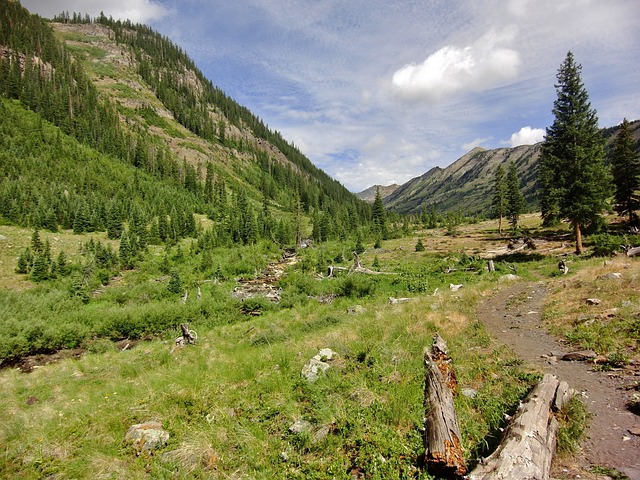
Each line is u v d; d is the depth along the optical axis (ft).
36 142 324.39
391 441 17.89
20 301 107.55
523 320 41.96
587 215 99.30
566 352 29.17
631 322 30.63
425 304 56.95
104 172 334.03
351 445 18.48
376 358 30.25
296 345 41.68
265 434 21.40
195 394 28.63
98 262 168.14
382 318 49.11
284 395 26.17
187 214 267.18
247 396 27.22
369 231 324.60
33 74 457.68
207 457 19.72
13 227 195.11
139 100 634.84
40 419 30.04
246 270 179.42
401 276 105.09
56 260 162.30
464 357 29.99
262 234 281.54
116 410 28.45
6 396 48.62
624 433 16.61
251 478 17.35
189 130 647.56
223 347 59.31
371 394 23.50
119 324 89.66
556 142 107.65
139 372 50.29
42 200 225.35
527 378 23.63
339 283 109.70
